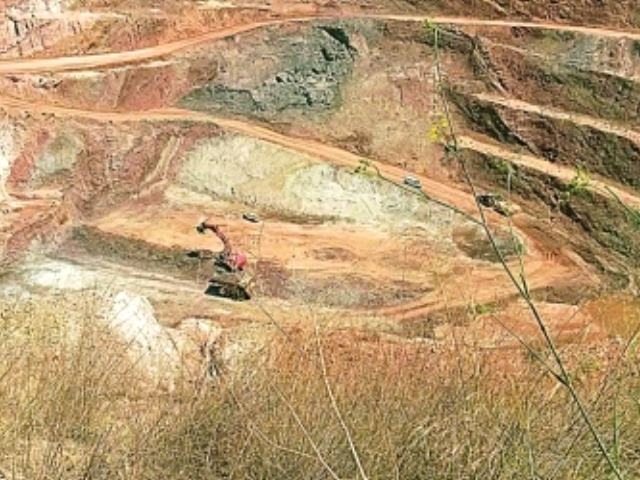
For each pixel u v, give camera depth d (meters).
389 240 73.56
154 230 70.44
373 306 61.78
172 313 51.97
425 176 85.19
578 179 7.73
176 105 84.00
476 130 90.62
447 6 97.69
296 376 8.38
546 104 92.19
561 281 70.62
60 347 9.87
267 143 81.50
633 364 7.44
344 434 7.51
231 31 89.31
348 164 83.62
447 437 7.46
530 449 6.61
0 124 70.00
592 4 98.06
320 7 94.00
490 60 93.56
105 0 86.38
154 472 7.75
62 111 74.88
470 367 8.35
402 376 8.22
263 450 7.64
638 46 94.25
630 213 7.69
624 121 90.81
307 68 88.88
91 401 8.52
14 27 81.44
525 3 98.00
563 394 7.59
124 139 75.31
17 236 62.03
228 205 76.88
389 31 92.44
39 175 70.19
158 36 86.56
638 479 6.79
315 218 76.88
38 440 8.13
